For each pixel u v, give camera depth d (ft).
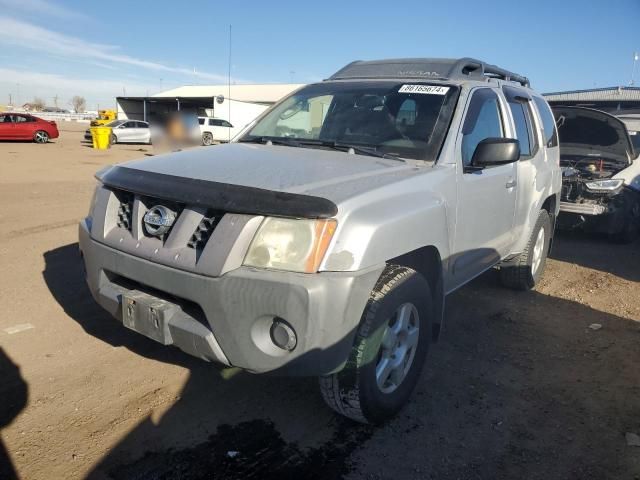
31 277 17.26
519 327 15.31
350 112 13.10
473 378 12.22
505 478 8.98
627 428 10.52
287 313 7.98
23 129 85.20
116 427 9.72
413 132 11.95
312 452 9.37
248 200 8.21
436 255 10.78
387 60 15.19
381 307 9.04
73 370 11.59
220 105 117.50
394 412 10.25
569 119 29.19
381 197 9.11
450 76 13.44
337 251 8.14
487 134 13.35
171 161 10.61
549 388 11.94
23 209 28.43
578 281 20.17
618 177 26.35
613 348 14.11
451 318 15.76
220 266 8.15
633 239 27.86
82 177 44.19
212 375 11.64
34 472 8.48
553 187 18.31
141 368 11.80
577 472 9.20
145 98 148.56
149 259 9.00
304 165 10.10
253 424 10.04
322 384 9.38
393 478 8.84
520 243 16.24
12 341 12.76
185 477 8.61
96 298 10.44
